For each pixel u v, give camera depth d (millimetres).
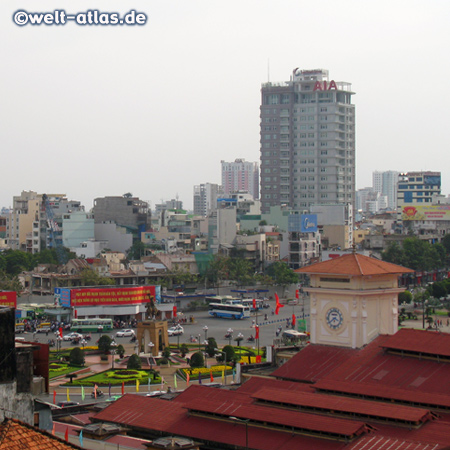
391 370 97812
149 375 170625
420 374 95312
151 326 198125
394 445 75500
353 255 115000
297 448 78125
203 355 190250
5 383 43406
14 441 40938
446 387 91375
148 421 87875
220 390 95125
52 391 156625
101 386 162250
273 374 107688
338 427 79062
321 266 114500
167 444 79188
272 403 89062
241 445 80188
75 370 176875
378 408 83562
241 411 85312
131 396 95000
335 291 111938
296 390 97375
